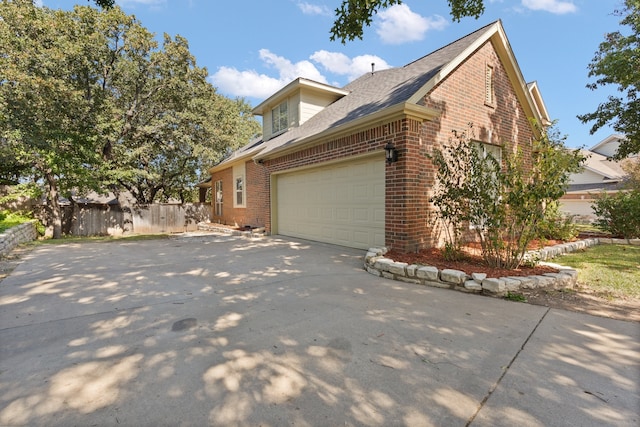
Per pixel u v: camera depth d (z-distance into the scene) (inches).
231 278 208.5
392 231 252.8
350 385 87.1
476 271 185.5
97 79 517.3
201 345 111.5
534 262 196.9
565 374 91.4
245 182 558.6
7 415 74.8
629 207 340.2
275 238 418.6
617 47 444.5
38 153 458.0
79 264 261.6
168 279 207.2
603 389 84.0
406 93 266.1
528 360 99.3
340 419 73.7
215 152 658.2
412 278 193.3
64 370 95.0
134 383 88.2
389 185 254.7
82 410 76.7
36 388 85.7
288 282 196.9
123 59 538.3
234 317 138.5
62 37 441.7
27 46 414.9
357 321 132.6
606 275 197.3
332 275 214.4
